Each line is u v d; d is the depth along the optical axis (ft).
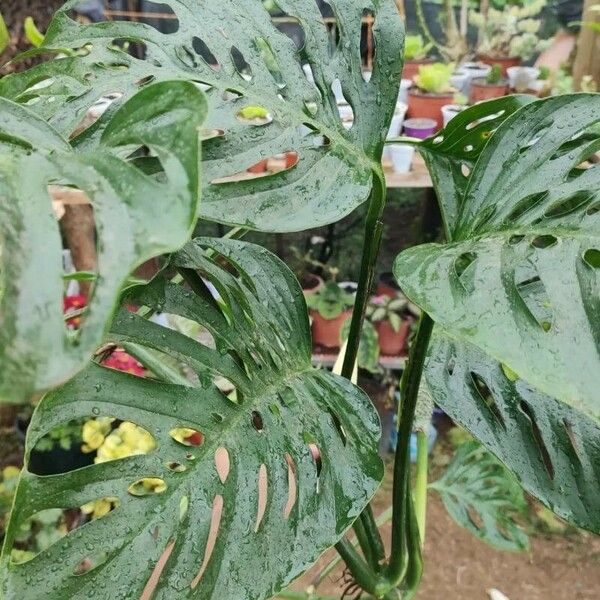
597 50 6.15
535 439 1.71
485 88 6.34
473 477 2.97
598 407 0.97
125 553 1.26
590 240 1.18
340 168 1.48
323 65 1.63
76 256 5.44
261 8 1.64
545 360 1.02
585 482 1.62
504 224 1.31
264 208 1.34
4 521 4.15
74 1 1.60
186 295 1.57
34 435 1.26
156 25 6.87
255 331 1.62
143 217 0.79
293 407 1.54
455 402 1.77
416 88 6.13
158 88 0.92
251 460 1.41
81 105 1.38
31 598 1.18
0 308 0.72
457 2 8.25
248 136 1.47
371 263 1.77
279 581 1.28
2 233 0.78
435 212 7.14
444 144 1.99
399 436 1.88
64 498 1.26
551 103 1.49
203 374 1.48
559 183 1.36
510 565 4.99
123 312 1.45
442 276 1.15
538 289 1.82
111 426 4.52
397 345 5.98
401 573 2.08
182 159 0.84
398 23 1.68
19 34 4.20
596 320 1.07
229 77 1.53
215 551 1.30
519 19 7.88
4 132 0.93
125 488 1.31
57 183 0.85
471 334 1.05
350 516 1.38
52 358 0.70
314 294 6.07
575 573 4.91
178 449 1.38
